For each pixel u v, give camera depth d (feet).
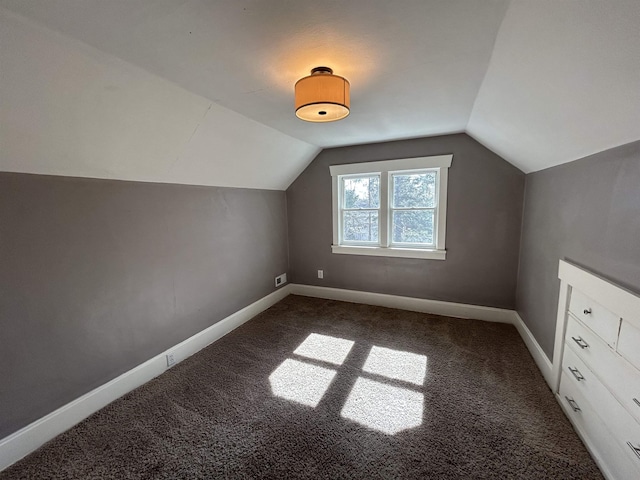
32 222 5.20
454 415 5.86
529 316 8.52
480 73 5.35
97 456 5.04
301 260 13.39
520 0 3.29
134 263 7.00
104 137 5.59
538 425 5.57
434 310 11.10
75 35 3.88
